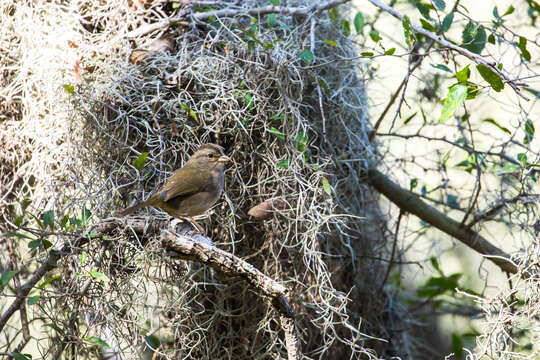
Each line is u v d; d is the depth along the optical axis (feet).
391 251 27.55
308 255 21.54
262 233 21.75
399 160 26.73
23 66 22.49
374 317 25.40
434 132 28.09
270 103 22.02
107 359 22.15
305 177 21.77
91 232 19.36
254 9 23.08
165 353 20.68
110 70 21.30
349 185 24.18
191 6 23.11
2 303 23.75
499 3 30.81
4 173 23.32
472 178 29.25
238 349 21.72
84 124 20.85
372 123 28.63
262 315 21.58
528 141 22.97
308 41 23.66
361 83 25.71
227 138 21.76
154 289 23.30
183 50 22.12
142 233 19.65
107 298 20.90
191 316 20.59
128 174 20.31
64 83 21.47
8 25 23.36
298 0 25.23
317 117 23.50
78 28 22.75
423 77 27.63
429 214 25.84
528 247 19.38
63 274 20.02
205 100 21.31
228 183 21.40
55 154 21.67
